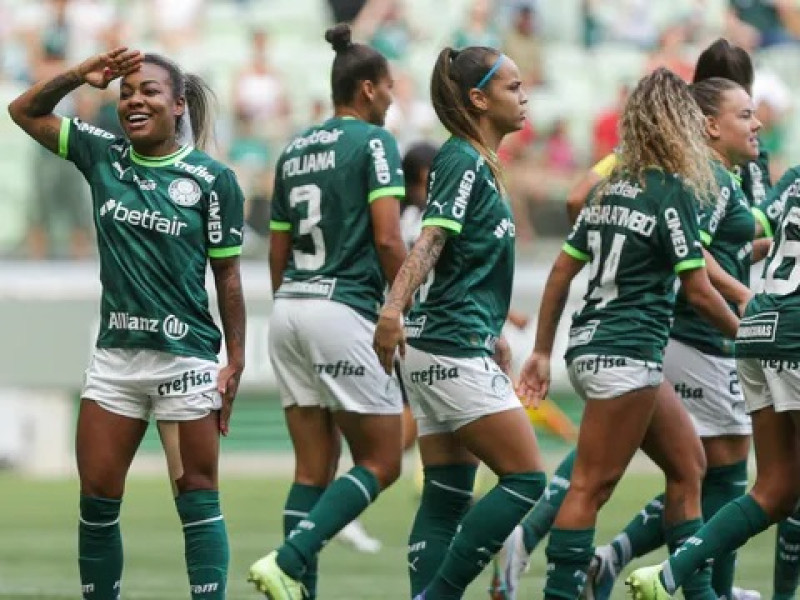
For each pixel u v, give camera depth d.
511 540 26.80
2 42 65.62
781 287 23.12
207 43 69.50
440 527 24.95
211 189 22.20
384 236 25.64
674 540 24.69
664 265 23.58
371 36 67.44
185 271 22.09
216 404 22.41
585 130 66.06
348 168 25.98
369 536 41.56
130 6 68.88
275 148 60.72
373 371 25.83
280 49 69.88
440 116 24.05
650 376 23.48
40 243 59.03
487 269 23.67
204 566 22.39
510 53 66.88
